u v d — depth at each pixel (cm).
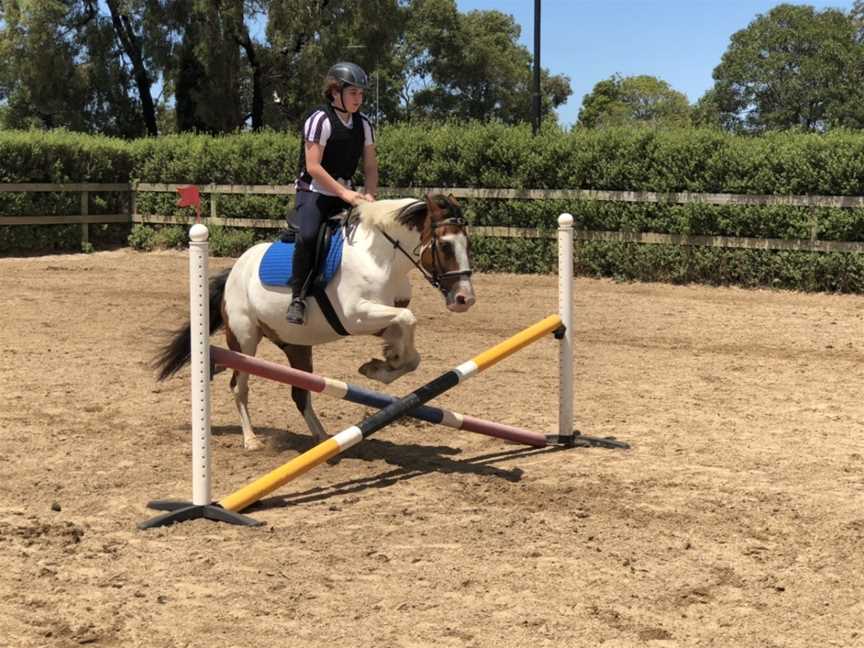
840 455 625
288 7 3531
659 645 353
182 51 3569
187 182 2027
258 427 708
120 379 862
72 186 2022
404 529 487
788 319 1223
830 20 5519
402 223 570
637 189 1586
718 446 649
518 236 1694
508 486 561
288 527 492
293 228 619
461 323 1186
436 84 6738
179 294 1435
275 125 3947
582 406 768
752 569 432
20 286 1504
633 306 1336
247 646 352
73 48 3722
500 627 368
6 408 750
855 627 371
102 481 574
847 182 1430
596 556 447
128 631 366
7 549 456
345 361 955
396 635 361
